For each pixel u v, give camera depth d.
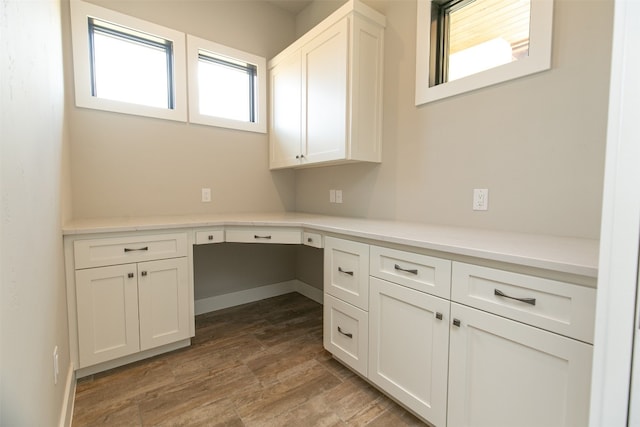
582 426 0.88
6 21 0.68
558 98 1.36
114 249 1.71
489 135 1.61
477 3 1.70
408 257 1.35
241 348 2.04
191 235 1.98
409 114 2.01
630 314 0.56
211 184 2.65
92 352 1.67
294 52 2.51
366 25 2.05
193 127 2.53
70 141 2.01
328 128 2.20
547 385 0.95
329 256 1.82
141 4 2.22
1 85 0.63
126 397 1.53
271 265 3.07
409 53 1.99
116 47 2.21
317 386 1.63
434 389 1.26
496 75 1.56
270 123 2.89
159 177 2.39
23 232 0.77
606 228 0.58
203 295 2.66
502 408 1.06
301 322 2.46
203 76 2.61
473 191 1.69
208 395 1.56
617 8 0.56
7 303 0.63
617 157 0.56
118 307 1.74
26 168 0.82
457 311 1.17
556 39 1.36
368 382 1.67
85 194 2.09
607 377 0.59
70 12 1.97
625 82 0.55
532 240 1.27
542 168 1.43
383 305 1.48
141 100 2.31
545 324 0.94
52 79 1.36
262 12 2.83
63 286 1.48
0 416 0.58
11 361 0.65
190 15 2.44
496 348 1.07
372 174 2.29
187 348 2.03
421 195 1.96
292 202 3.14
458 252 1.13
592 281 0.85
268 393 1.58
